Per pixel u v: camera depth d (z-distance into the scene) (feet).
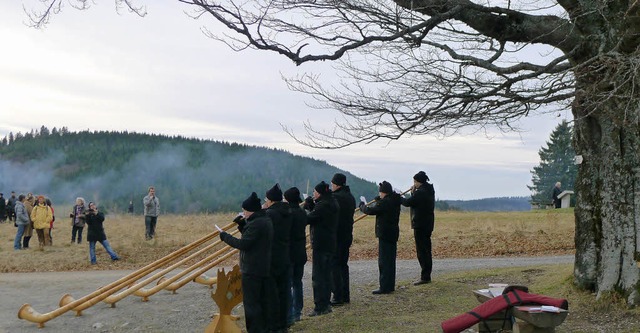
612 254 34.01
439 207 186.60
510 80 31.96
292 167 458.91
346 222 39.91
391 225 42.80
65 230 97.04
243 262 31.48
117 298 40.32
